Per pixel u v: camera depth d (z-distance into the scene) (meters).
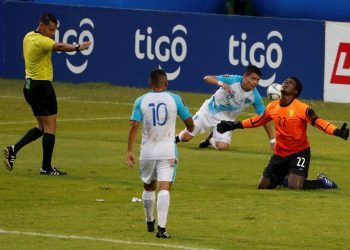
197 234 29.23
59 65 77.38
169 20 74.81
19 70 78.44
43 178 39.34
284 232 29.73
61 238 28.25
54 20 40.19
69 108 65.75
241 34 73.19
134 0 82.62
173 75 75.06
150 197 29.20
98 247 27.09
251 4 83.69
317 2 81.19
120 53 76.25
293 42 72.12
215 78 47.12
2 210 32.59
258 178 40.78
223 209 33.31
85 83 76.94
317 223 31.12
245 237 28.94
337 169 44.50
